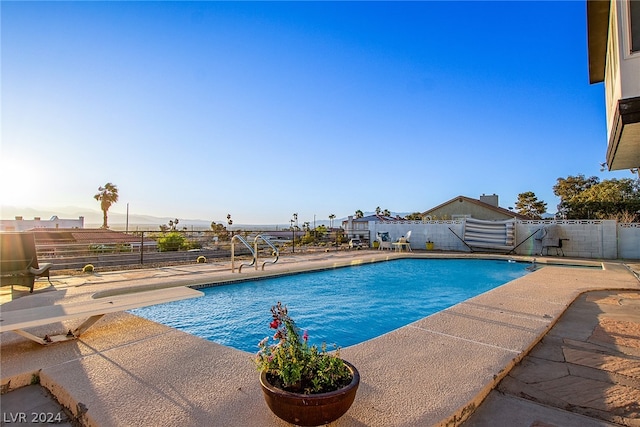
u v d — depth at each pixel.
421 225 17.20
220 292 7.41
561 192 33.62
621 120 4.21
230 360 2.99
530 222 14.52
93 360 2.97
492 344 3.40
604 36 6.55
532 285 6.88
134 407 2.16
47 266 6.33
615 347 3.49
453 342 3.46
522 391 2.55
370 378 2.59
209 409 2.14
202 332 5.07
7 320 3.07
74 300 5.33
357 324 5.58
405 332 3.80
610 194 24.91
